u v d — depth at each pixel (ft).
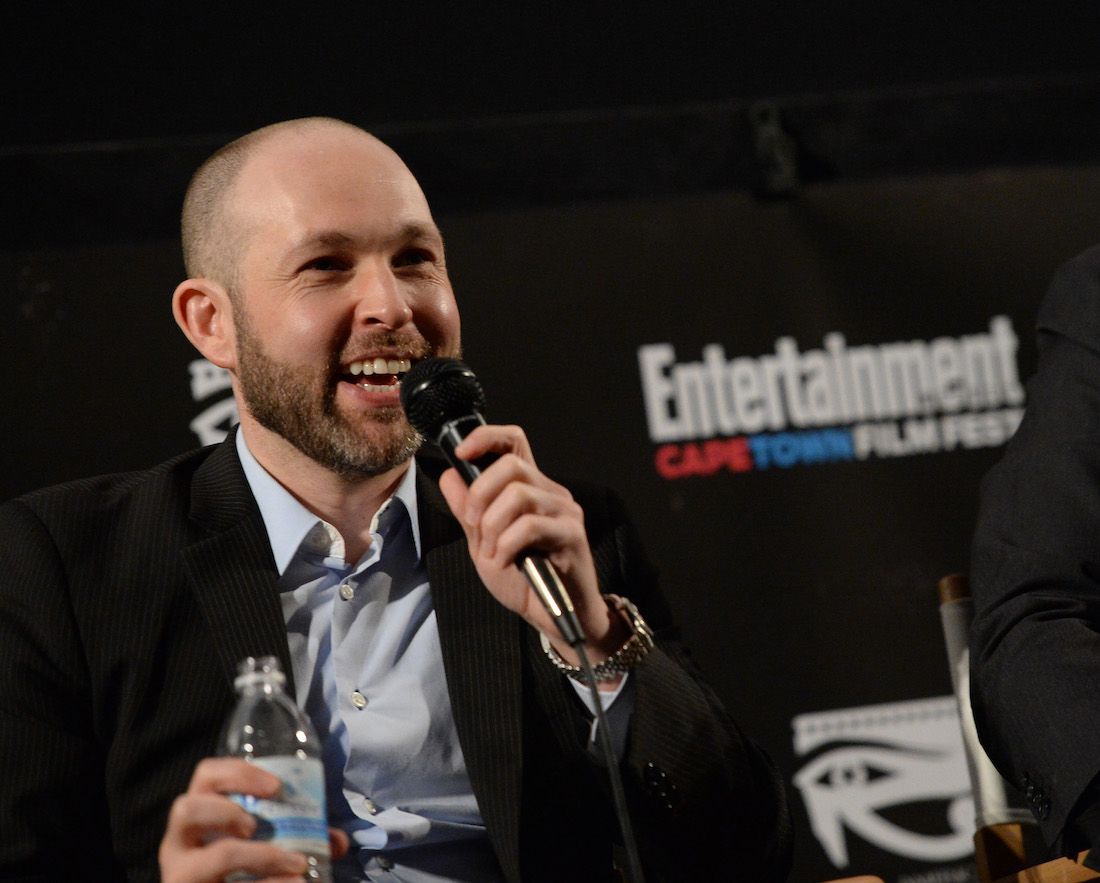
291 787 17.93
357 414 24.14
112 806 23.32
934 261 44.62
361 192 24.68
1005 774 24.16
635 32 46.01
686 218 44.11
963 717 27.68
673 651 26.00
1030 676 23.34
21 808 22.81
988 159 45.50
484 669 24.62
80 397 40.57
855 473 43.01
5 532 25.44
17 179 41.37
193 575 24.53
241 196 25.09
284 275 24.38
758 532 42.34
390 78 44.65
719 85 46.11
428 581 25.52
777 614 41.91
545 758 24.52
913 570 42.50
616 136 44.39
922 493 43.06
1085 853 22.39
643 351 43.09
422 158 43.52
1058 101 46.03
